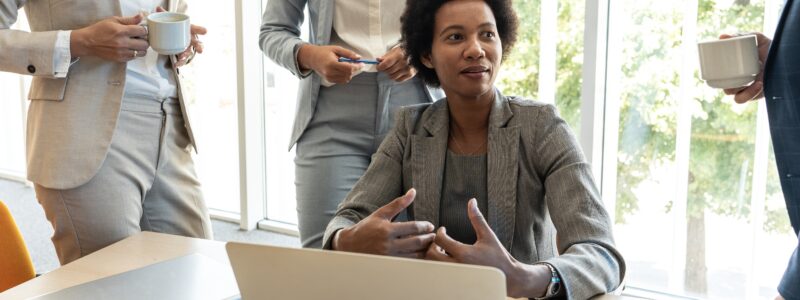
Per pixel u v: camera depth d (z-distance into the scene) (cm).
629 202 288
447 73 151
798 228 140
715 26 256
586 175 143
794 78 139
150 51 196
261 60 400
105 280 137
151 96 197
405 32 165
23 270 162
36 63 175
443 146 154
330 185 204
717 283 276
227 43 406
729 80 156
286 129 403
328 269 93
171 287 133
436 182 152
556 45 286
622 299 123
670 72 270
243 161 402
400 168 161
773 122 145
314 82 204
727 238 271
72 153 182
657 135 278
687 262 280
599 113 277
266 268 97
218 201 439
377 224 125
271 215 421
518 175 149
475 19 149
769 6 243
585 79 272
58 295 130
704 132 268
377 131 204
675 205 279
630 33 274
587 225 134
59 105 183
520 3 290
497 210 147
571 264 121
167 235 171
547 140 148
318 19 205
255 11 389
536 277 116
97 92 185
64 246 191
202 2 406
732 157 264
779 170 143
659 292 287
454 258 113
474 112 154
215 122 423
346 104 204
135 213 193
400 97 203
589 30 267
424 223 126
